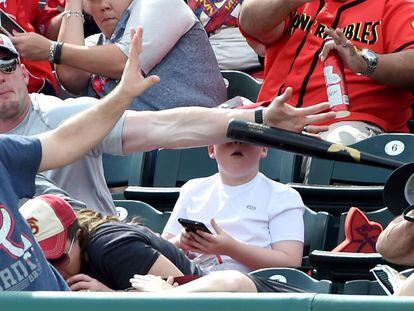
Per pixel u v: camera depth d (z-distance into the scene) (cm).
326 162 2008
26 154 1358
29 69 2372
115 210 1900
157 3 2245
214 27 2511
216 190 1812
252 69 2506
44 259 1323
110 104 1430
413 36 2136
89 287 1476
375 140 1978
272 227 1764
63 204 1493
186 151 2128
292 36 2225
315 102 2175
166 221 1920
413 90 2148
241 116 1712
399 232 1377
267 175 2059
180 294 1103
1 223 1287
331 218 1850
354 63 2045
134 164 2136
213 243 1666
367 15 2181
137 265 1491
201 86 2247
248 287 1334
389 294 1419
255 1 2234
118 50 2259
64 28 2370
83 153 1409
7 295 1124
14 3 2467
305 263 1816
